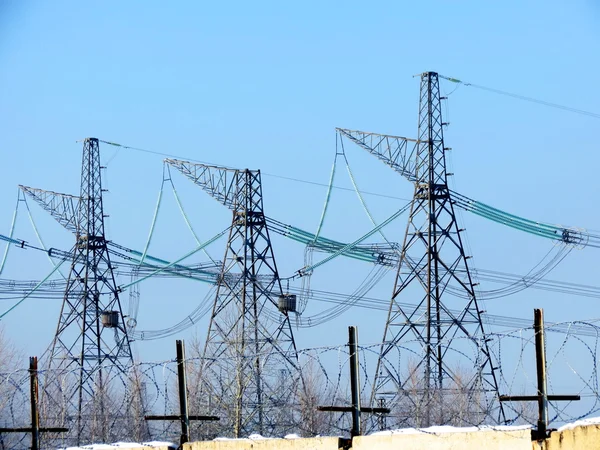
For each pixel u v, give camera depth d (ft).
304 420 547.49
